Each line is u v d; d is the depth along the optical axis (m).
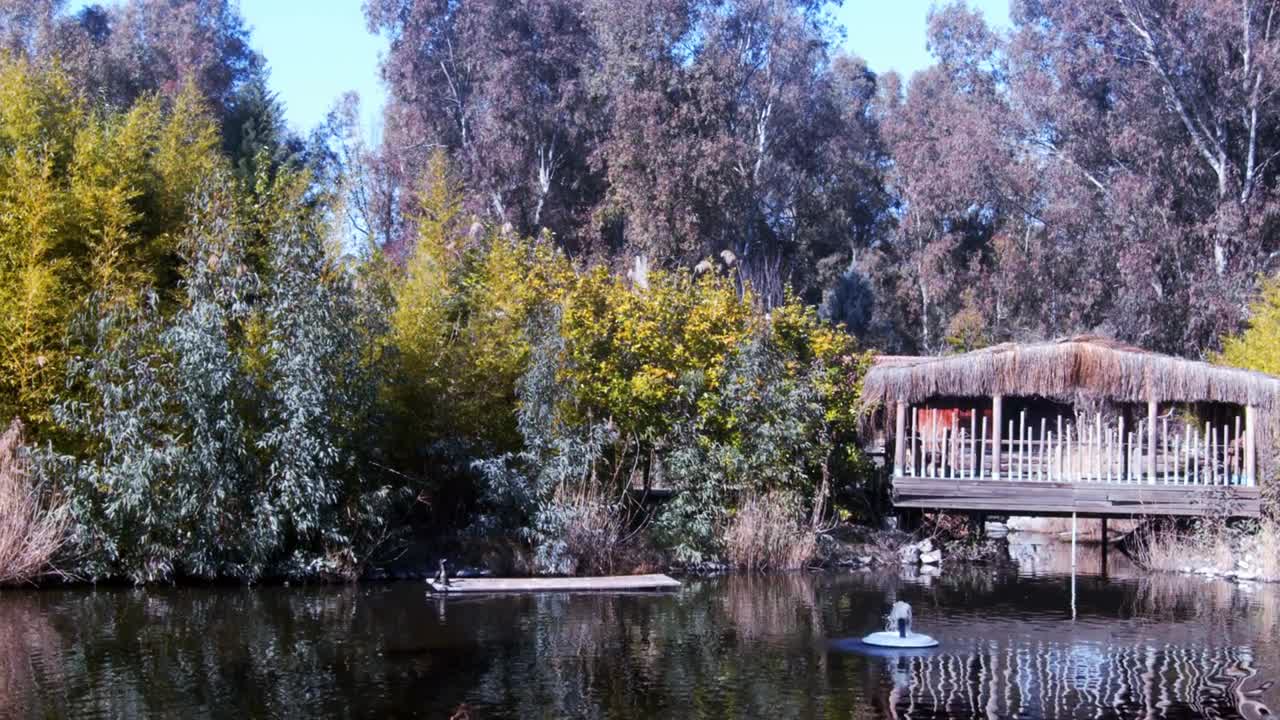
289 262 17.14
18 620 13.53
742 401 20.23
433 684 10.80
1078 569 20.62
